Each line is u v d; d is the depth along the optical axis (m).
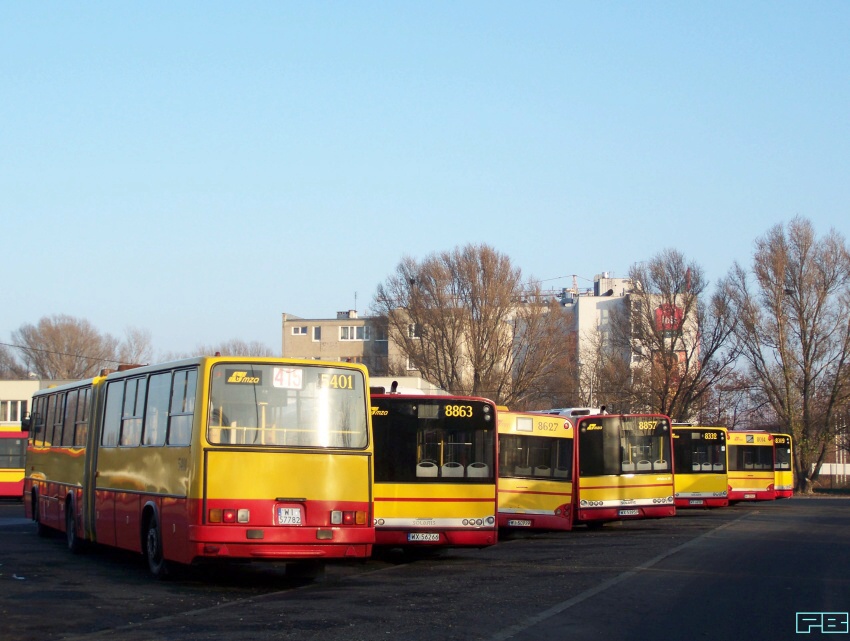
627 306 62.94
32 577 15.24
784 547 21.38
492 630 10.61
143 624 10.86
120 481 16.77
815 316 59.59
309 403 13.99
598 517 27.31
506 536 25.41
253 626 10.71
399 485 17.78
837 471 81.06
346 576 16.19
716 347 60.69
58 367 81.81
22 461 40.44
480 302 60.88
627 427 27.91
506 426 23.92
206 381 13.61
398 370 63.53
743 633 10.60
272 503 13.48
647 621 11.33
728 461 39.50
